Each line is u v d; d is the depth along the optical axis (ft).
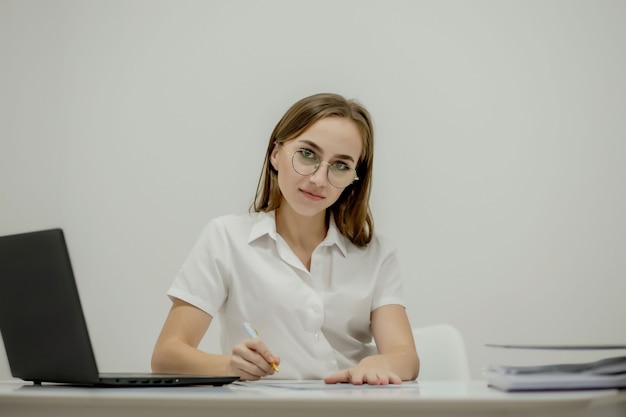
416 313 7.25
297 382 3.82
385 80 7.52
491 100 7.46
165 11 7.64
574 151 7.37
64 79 7.59
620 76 7.43
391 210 7.39
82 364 2.92
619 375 2.56
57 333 2.97
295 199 4.82
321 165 4.77
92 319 7.30
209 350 7.00
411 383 3.59
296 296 4.92
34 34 7.66
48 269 2.92
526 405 2.12
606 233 7.28
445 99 7.48
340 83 7.55
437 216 7.36
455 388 2.91
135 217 7.41
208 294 4.92
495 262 7.27
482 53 7.50
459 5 7.55
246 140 7.50
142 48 7.61
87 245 7.41
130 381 2.98
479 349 7.17
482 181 7.38
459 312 7.23
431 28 7.55
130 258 7.36
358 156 4.95
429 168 7.41
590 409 2.59
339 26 7.59
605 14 7.48
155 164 7.47
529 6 7.53
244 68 7.57
